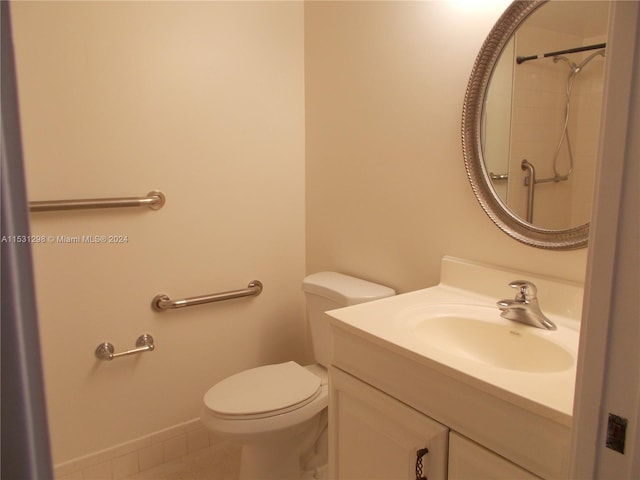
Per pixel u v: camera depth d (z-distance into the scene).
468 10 1.37
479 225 1.41
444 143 1.49
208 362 2.01
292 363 1.81
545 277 1.24
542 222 1.23
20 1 1.48
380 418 1.14
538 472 0.81
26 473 0.38
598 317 0.55
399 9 1.60
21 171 0.37
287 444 1.63
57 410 1.70
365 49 1.76
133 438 1.87
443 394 0.97
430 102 1.52
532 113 1.23
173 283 1.88
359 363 1.18
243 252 2.05
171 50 1.76
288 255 2.18
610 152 0.52
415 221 1.62
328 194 2.03
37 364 0.40
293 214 2.17
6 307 0.36
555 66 1.17
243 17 1.91
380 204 1.76
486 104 1.34
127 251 1.76
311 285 1.82
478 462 0.90
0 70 0.35
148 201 1.75
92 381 1.75
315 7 1.99
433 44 1.49
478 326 1.22
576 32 1.12
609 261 0.53
